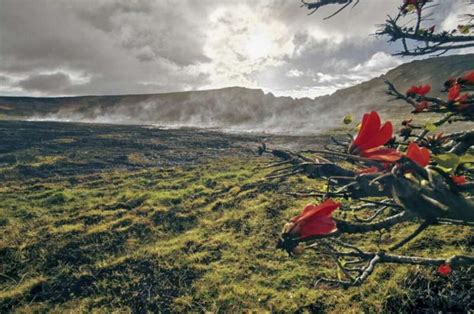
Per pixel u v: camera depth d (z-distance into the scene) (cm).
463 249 593
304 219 94
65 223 902
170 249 757
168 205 1002
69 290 650
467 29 251
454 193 106
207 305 595
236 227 851
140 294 632
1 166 1500
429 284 515
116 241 803
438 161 106
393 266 589
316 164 117
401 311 496
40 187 1207
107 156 1727
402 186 102
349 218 689
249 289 618
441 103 174
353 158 101
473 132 174
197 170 1420
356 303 537
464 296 482
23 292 639
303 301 566
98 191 1155
